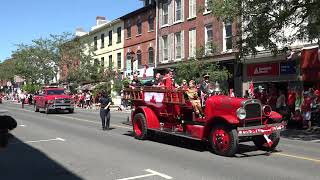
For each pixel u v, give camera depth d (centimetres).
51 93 3528
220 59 3080
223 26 3159
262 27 1816
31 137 1698
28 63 6112
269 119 1248
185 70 2814
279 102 2239
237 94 3036
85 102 4575
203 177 923
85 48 5509
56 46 5909
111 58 5141
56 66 6078
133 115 1631
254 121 1222
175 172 978
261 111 1219
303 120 2055
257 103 1215
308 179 899
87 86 5203
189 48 3606
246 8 1820
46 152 1307
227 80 3075
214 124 1235
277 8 1791
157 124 1545
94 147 1398
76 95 4962
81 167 1056
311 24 1748
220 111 1227
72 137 1686
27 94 5909
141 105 1625
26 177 957
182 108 1391
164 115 1495
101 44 5434
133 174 962
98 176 950
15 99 8069
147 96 1577
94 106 4475
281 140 1616
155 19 4156
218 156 1199
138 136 1588
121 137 1667
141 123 1569
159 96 1502
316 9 1692
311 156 1205
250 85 2677
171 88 1449
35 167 1071
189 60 2928
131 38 4653
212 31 3309
